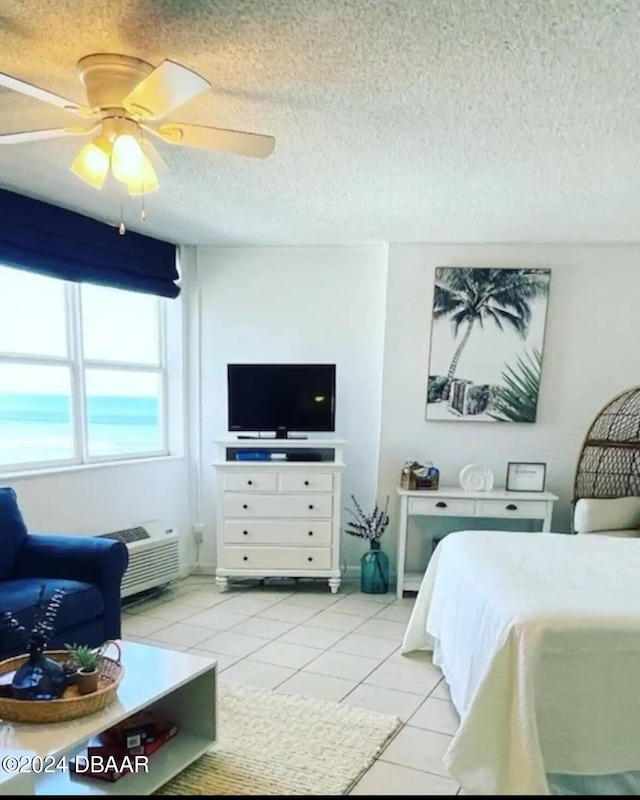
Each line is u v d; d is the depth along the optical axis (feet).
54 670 5.81
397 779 6.75
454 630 8.32
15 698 5.61
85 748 6.54
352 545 14.46
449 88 6.45
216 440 13.65
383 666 9.67
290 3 5.00
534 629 6.18
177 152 8.34
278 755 7.14
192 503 14.70
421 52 5.74
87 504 12.06
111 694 5.92
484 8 5.02
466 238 13.12
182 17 5.24
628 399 12.76
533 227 12.09
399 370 13.89
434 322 13.70
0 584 8.73
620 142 7.75
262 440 13.24
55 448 11.97
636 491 13.12
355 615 11.98
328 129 7.59
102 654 6.66
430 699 8.60
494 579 7.55
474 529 13.92
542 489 13.21
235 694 8.64
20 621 7.73
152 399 14.44
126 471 12.96
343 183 9.62
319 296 14.35
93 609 8.91
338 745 7.38
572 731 6.15
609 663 6.17
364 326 14.28
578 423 13.57
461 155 8.35
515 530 13.85
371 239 13.48
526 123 7.27
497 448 13.78
